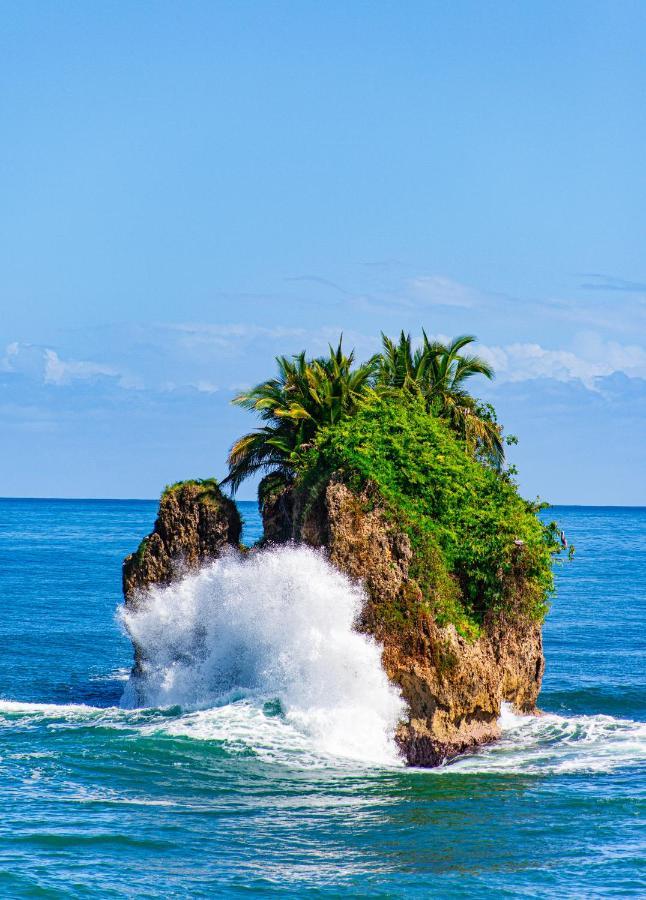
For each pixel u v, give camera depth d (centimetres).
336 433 5941
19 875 3831
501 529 5922
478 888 3809
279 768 5072
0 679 7544
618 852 4128
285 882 3844
